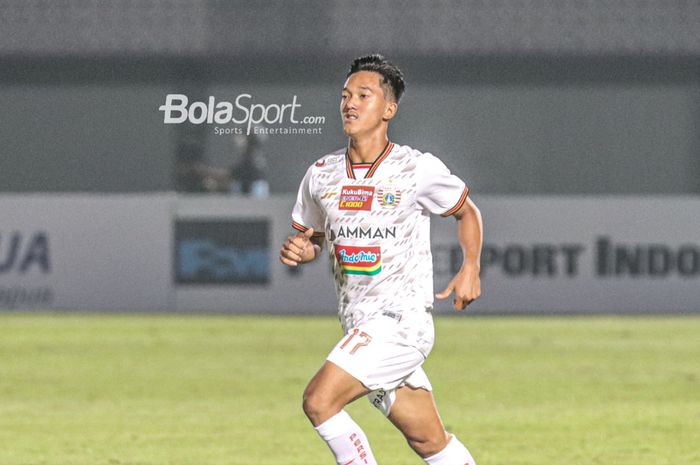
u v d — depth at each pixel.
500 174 83.25
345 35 81.94
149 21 81.56
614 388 34.75
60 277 57.94
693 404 31.64
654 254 58.47
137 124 81.88
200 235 58.12
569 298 58.47
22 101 81.75
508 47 82.56
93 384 35.38
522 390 34.34
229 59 81.38
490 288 58.31
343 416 15.88
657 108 83.12
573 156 83.38
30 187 82.06
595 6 82.81
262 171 72.81
